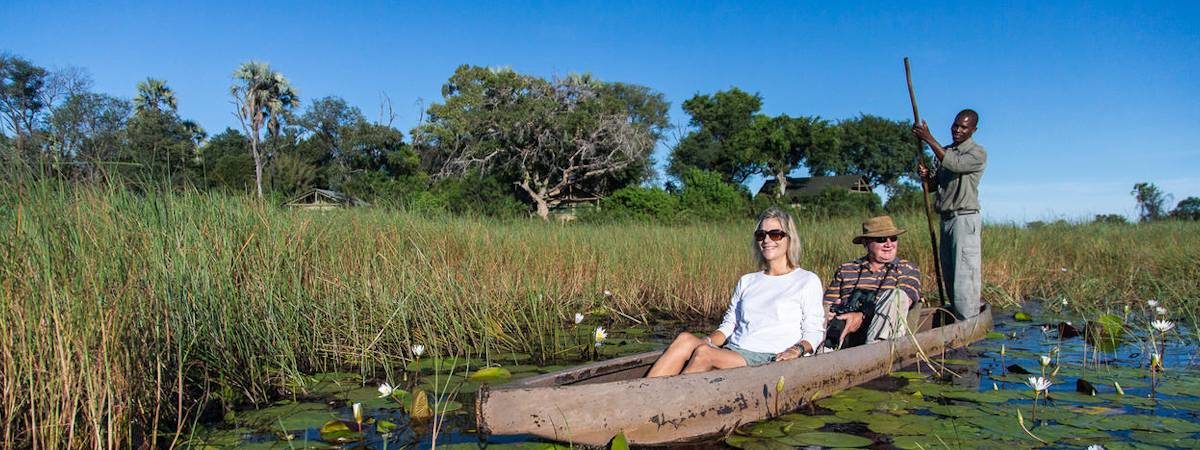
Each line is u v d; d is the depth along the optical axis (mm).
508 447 3928
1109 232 13852
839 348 5633
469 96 39875
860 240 6332
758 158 45312
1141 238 13109
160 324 4703
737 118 52188
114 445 3795
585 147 37406
